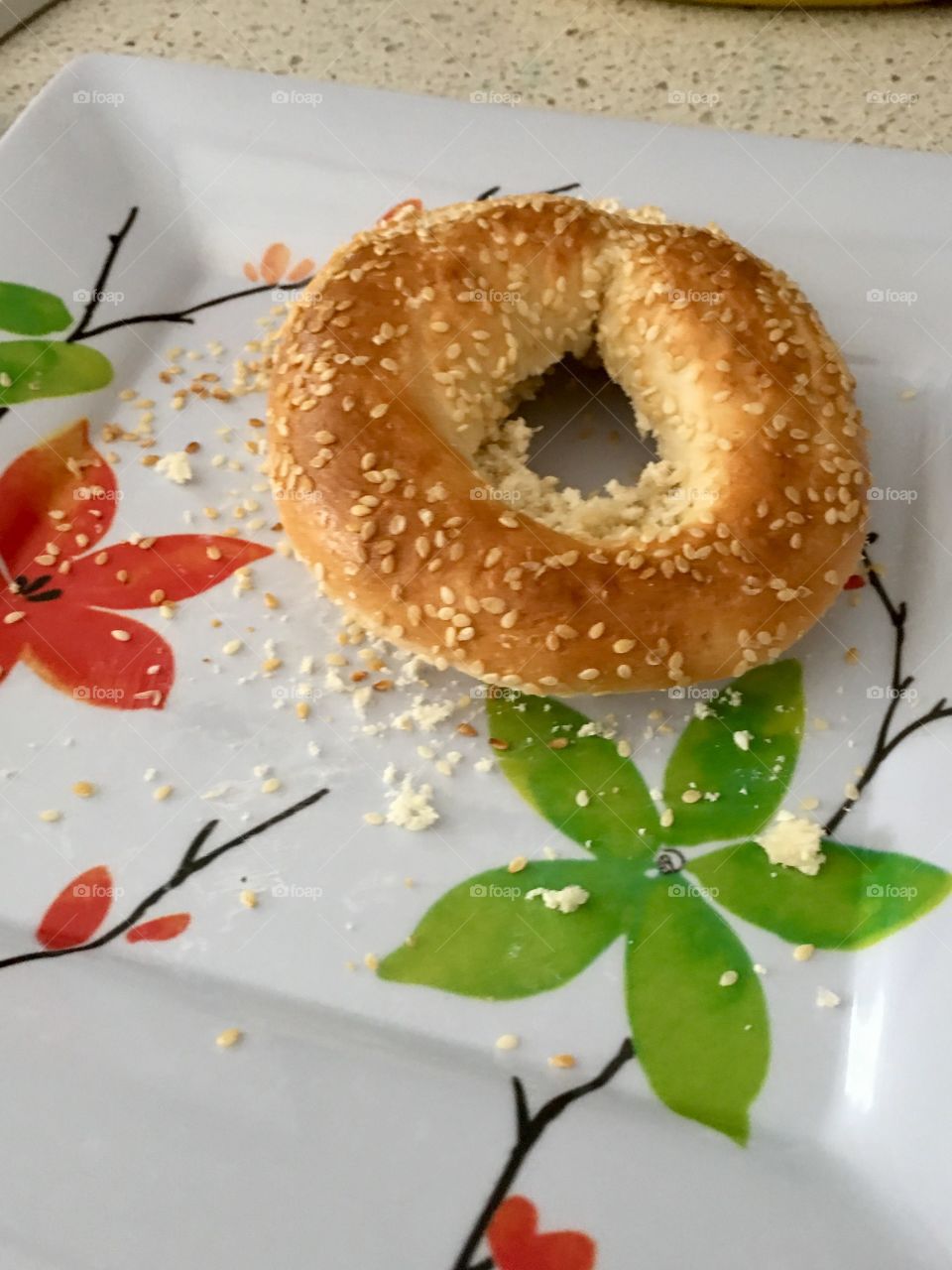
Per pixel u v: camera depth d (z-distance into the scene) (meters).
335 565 0.18
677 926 0.17
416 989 0.16
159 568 0.20
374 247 0.20
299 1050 0.15
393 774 0.18
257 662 0.19
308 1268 0.13
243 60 0.28
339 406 0.18
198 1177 0.14
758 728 0.18
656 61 0.29
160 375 0.22
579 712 0.19
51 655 0.19
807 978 0.16
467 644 0.17
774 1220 0.14
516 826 0.18
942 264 0.23
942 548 0.20
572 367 0.22
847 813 0.18
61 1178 0.14
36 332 0.22
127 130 0.24
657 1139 0.15
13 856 0.17
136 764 0.18
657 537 0.18
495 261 0.20
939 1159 0.14
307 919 0.17
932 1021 0.15
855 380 0.21
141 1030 0.15
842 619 0.19
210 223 0.24
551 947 0.16
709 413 0.19
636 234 0.21
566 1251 0.14
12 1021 0.15
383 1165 0.14
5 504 0.20
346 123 0.24
